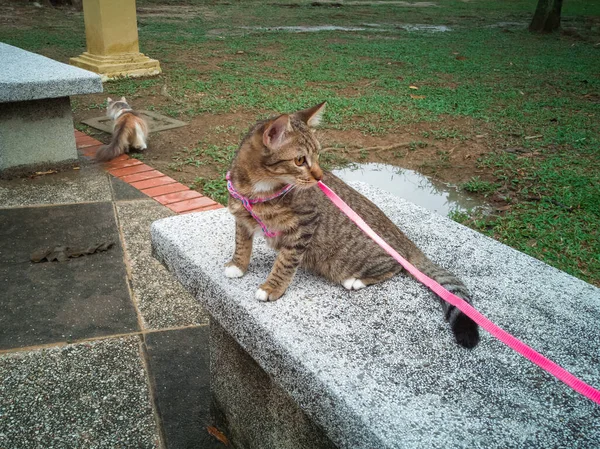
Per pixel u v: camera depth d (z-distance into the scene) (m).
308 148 0.82
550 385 0.64
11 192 1.79
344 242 0.86
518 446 0.55
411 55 4.43
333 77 3.57
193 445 0.92
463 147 2.40
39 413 0.93
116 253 1.46
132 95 3.05
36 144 1.93
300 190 0.81
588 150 2.33
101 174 1.99
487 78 3.73
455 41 5.27
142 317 1.22
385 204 1.18
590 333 0.74
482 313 0.78
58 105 1.93
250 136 0.84
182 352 1.12
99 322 1.19
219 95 3.08
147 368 1.07
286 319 0.74
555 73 3.95
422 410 0.59
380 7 8.20
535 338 0.73
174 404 1.00
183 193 1.84
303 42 4.91
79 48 4.14
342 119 2.71
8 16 5.59
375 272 0.86
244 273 0.86
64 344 1.11
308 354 0.67
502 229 1.64
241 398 0.88
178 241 0.94
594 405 0.61
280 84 3.31
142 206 1.74
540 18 5.98
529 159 2.23
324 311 0.77
